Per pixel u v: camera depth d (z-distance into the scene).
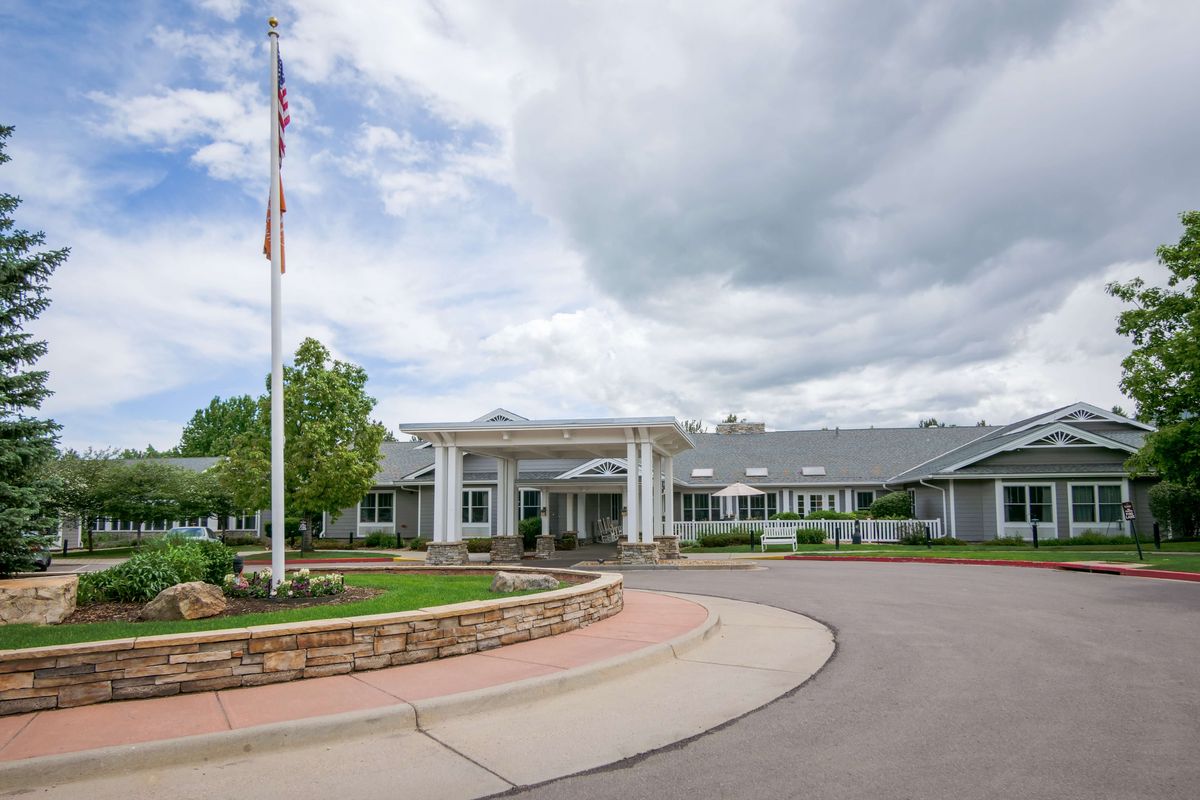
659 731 6.01
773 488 37.53
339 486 29.47
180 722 5.88
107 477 34.59
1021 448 30.36
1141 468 24.00
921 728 5.94
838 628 10.72
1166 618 11.22
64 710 6.24
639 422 22.52
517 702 6.82
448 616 8.29
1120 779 4.80
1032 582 16.44
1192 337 21.06
